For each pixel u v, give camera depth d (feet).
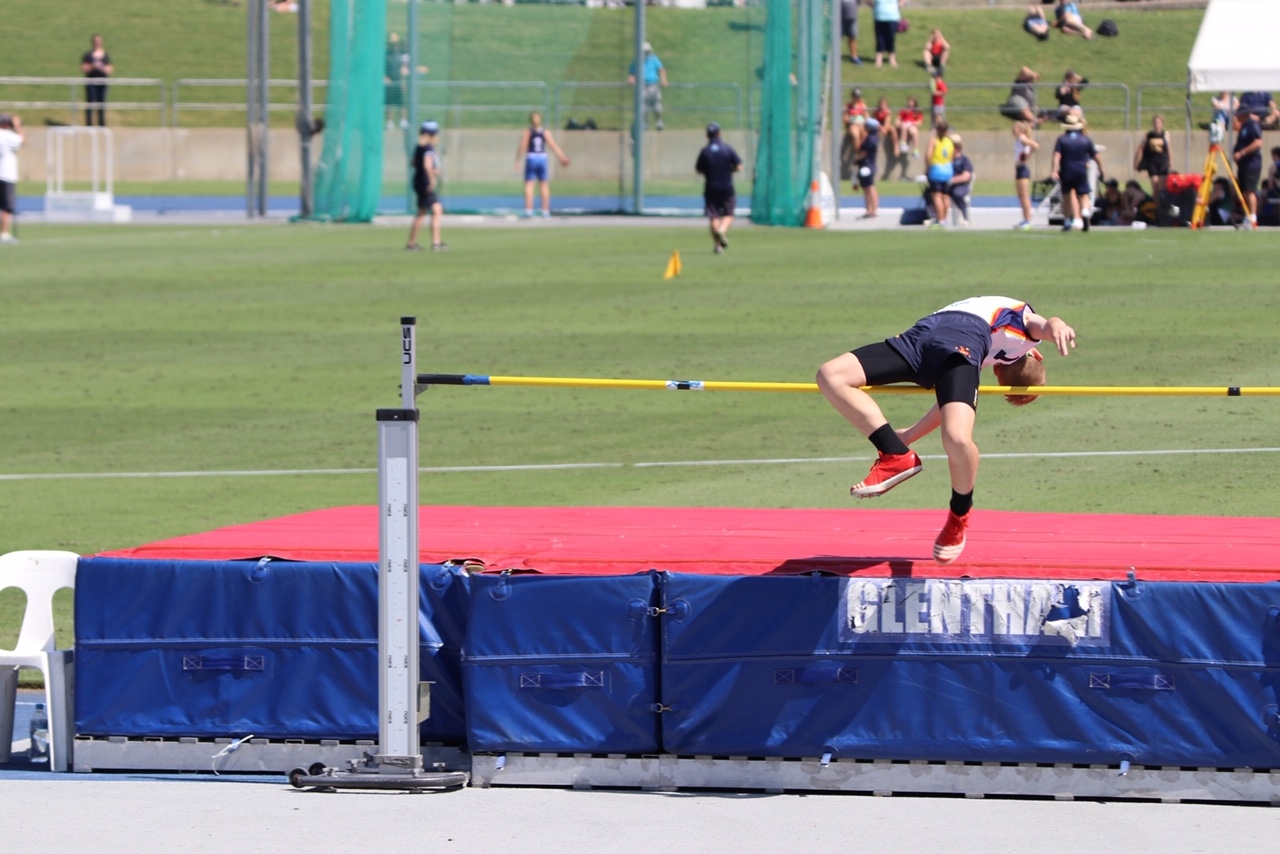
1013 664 75.46
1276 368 179.52
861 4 636.89
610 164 429.79
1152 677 74.54
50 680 82.38
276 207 459.32
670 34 432.25
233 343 212.43
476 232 354.54
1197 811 73.72
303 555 82.94
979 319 77.56
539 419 169.07
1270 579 75.10
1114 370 180.96
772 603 77.00
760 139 371.15
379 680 77.87
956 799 76.13
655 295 242.99
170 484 141.79
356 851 68.44
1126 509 126.00
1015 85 479.82
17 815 73.77
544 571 80.33
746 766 77.87
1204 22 313.94
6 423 168.86
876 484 75.87
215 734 81.56
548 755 78.89
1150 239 304.09
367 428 165.07
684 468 145.69
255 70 413.39
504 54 431.43
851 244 309.01
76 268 289.74
